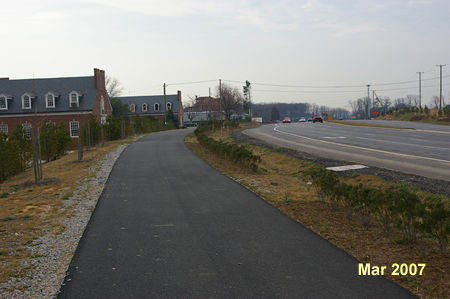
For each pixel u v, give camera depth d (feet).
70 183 43.62
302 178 48.60
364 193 24.94
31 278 17.46
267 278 17.03
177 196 35.37
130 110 297.12
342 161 59.47
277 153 75.00
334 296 15.24
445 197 33.24
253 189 38.73
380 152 69.21
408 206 21.68
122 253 20.59
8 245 22.13
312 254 19.97
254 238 22.81
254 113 614.34
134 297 15.42
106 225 26.09
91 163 62.08
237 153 55.93
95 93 162.71
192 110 395.96
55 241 22.93
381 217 23.91
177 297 15.34
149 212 29.53
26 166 68.95
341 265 18.42
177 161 61.52
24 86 165.58
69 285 16.67
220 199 33.86
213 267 18.43
